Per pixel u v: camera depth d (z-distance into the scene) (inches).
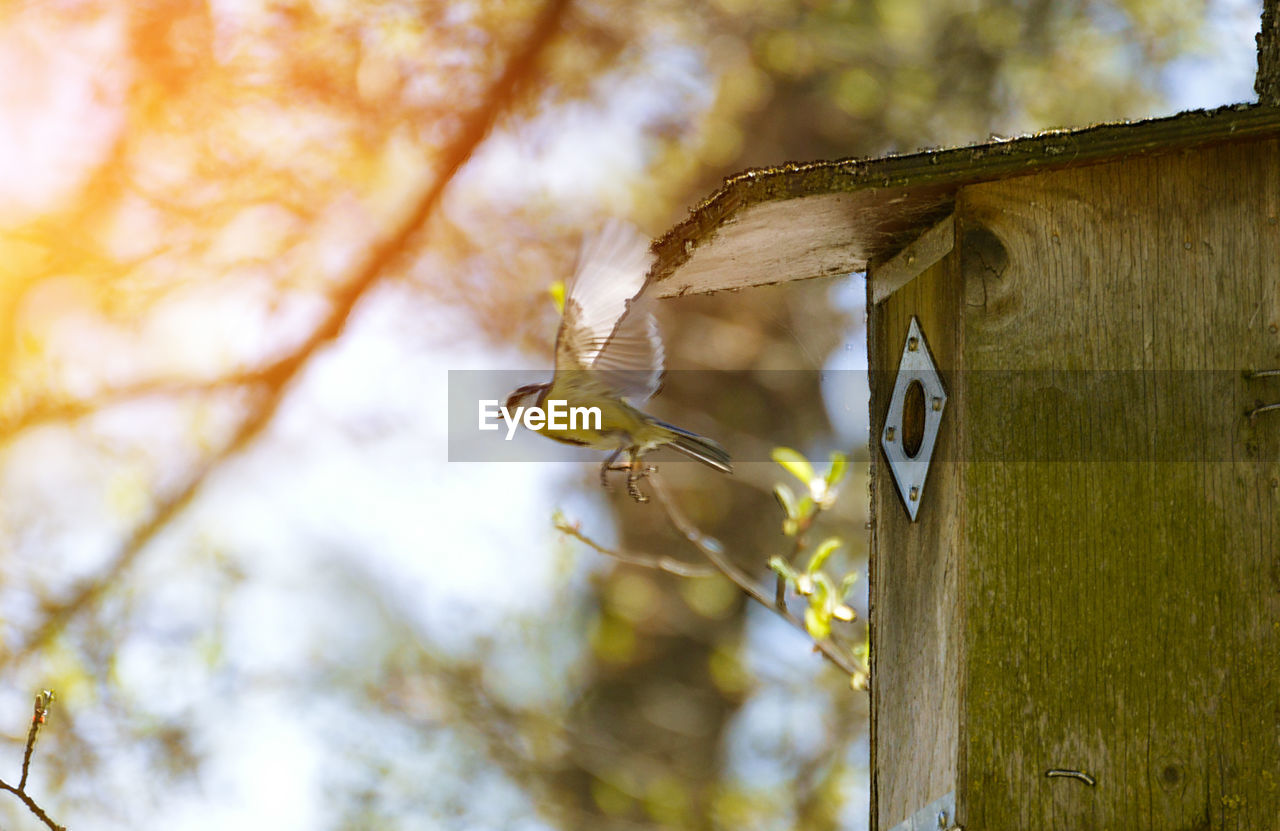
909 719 197.6
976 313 190.2
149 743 335.3
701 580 424.2
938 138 425.4
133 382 363.6
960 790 179.2
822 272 233.1
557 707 411.2
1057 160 188.2
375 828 380.5
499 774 399.9
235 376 368.2
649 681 420.5
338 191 369.7
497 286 385.4
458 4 367.6
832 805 387.9
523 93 381.7
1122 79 413.7
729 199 199.9
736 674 413.1
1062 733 180.1
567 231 389.4
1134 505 184.4
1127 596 182.5
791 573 251.6
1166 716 179.8
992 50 426.9
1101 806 178.4
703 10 420.5
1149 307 188.2
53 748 329.1
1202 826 177.5
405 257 377.1
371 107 367.2
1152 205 190.1
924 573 196.2
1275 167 188.7
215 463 366.3
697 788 409.4
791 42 429.7
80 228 353.4
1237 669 180.1
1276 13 222.4
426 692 395.2
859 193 193.5
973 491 185.9
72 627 346.9
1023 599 183.3
